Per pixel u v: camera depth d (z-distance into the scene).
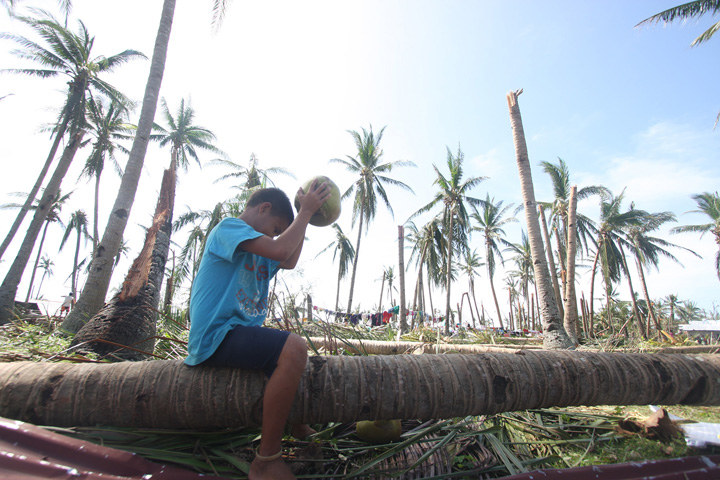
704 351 6.02
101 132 22.27
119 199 8.32
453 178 24.19
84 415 1.83
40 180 16.89
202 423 1.87
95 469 1.52
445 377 1.98
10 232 15.91
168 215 4.76
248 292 1.95
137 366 1.93
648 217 24.84
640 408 3.36
